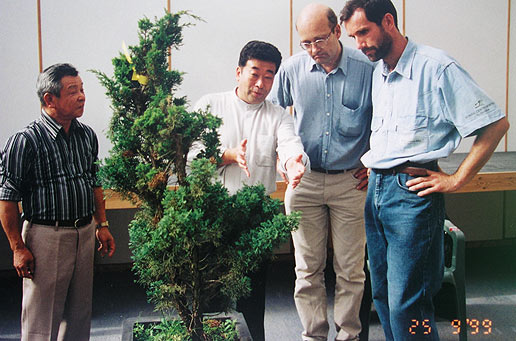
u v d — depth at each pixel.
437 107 1.81
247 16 3.95
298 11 4.02
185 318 1.39
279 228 1.25
